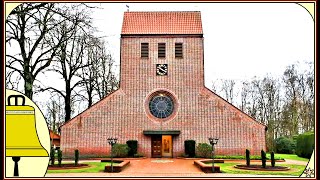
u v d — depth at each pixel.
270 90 73.75
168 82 43.34
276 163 35.69
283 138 54.84
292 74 66.75
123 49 43.88
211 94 42.97
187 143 41.56
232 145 41.88
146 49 43.97
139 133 42.59
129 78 43.41
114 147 41.00
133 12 46.28
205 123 42.50
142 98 43.12
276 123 71.38
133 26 44.78
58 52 32.22
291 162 37.09
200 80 43.34
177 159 40.50
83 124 42.38
